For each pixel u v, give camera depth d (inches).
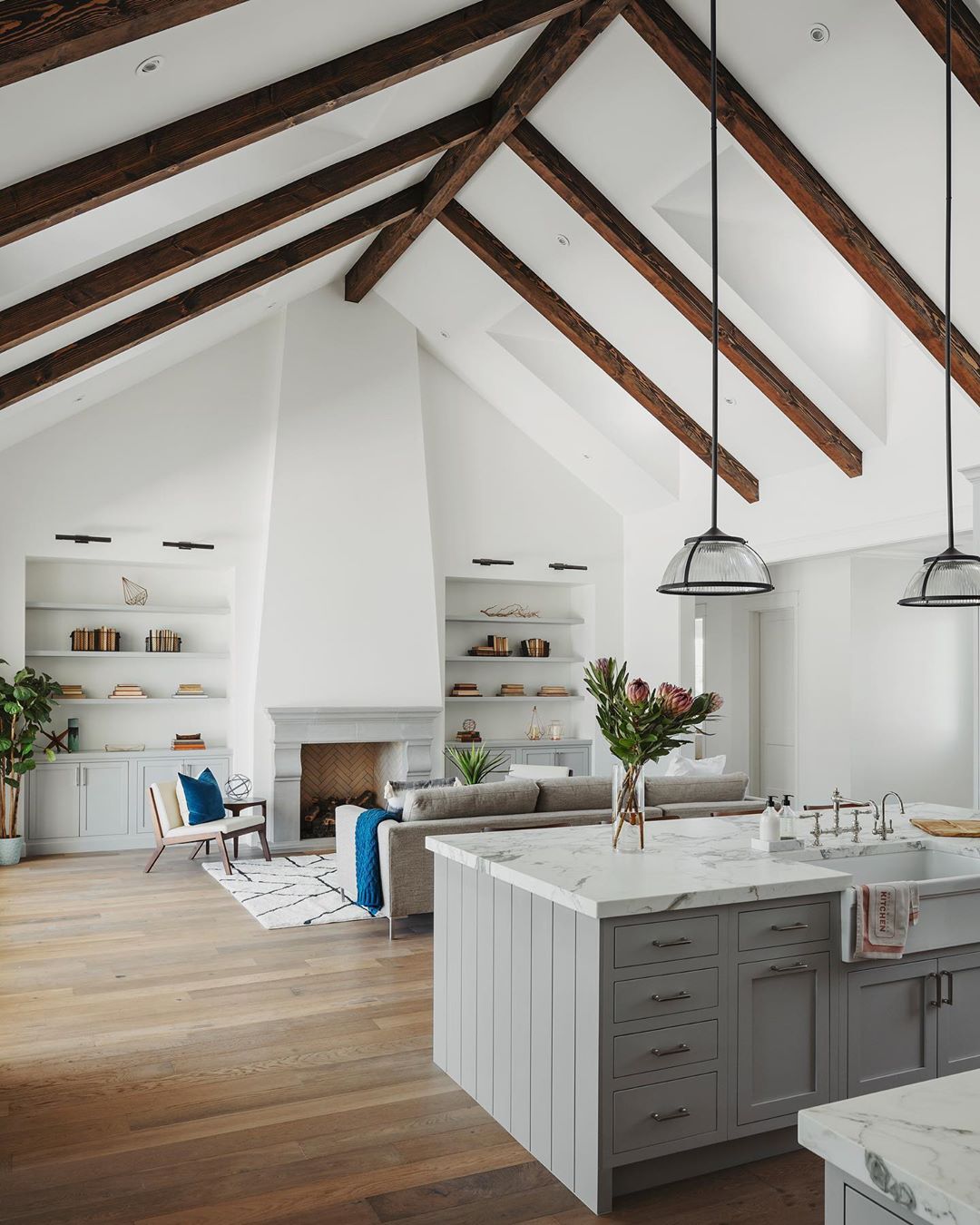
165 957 210.7
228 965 204.7
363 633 361.7
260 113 172.9
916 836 153.3
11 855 311.9
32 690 311.9
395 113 225.3
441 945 151.3
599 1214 109.8
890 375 296.2
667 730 136.0
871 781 398.6
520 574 405.1
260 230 225.3
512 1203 112.2
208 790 307.4
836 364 288.0
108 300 207.5
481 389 393.7
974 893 132.8
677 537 393.4
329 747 379.9
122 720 350.9
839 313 284.2
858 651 398.3
